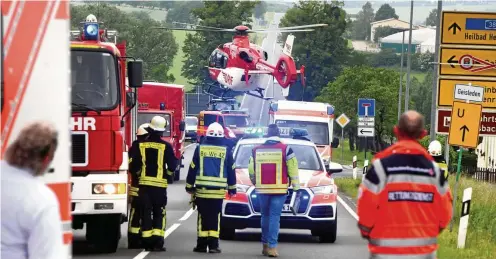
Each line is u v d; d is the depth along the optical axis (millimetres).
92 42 25422
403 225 13203
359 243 29969
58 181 11891
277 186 25703
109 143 24875
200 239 26281
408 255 13211
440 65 40344
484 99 40188
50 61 11930
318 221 29016
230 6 195250
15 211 10117
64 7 11961
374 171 13250
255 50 94562
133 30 195125
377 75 125250
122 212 24547
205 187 25828
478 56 40281
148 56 194875
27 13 11883
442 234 32094
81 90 24938
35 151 10203
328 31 194000
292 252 27156
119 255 25266
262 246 28344
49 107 11930
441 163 29219
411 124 13375
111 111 24938
